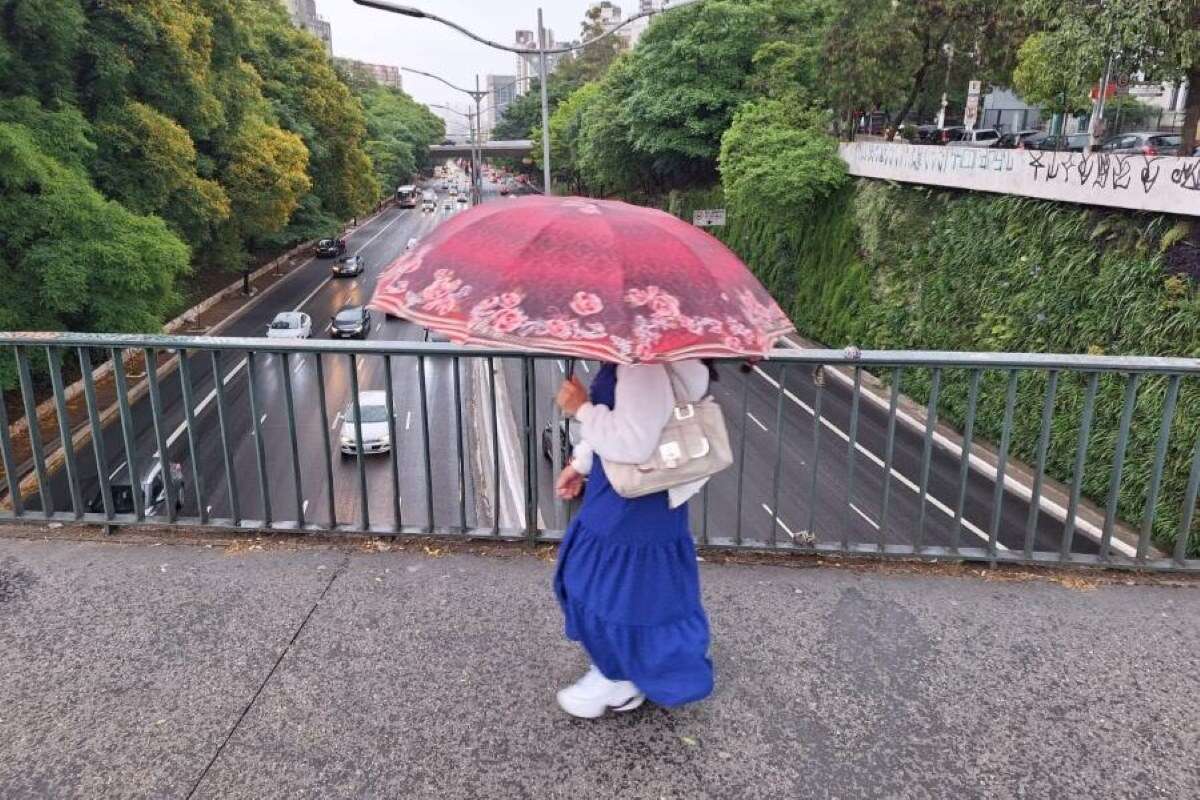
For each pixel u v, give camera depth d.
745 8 35.12
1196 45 13.79
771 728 2.39
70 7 18.53
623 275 1.76
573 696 2.39
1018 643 2.86
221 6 27.42
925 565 3.46
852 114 28.33
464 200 101.06
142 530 3.65
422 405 3.43
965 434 3.39
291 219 43.47
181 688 2.52
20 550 3.44
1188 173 14.02
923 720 2.44
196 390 23.95
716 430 2.06
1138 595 3.23
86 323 19.55
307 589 3.14
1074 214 16.94
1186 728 2.43
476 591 3.14
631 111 38.97
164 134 21.94
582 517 2.24
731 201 31.28
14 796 2.07
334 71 49.09
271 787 2.12
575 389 2.10
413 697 2.49
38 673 2.58
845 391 23.19
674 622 2.24
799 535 3.50
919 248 22.67
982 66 28.16
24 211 17.28
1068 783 2.20
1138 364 3.19
